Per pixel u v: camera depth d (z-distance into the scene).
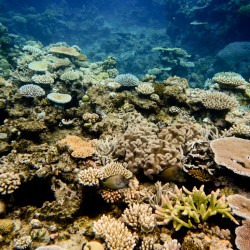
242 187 1.47
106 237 1.24
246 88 2.99
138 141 1.76
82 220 1.50
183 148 1.76
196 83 7.03
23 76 3.90
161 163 1.61
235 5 8.32
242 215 1.23
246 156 1.52
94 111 2.85
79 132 2.59
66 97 3.00
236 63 7.33
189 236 1.26
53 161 1.81
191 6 10.55
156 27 15.52
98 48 12.09
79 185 1.60
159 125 2.47
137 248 1.31
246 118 2.49
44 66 4.03
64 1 18.06
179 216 1.33
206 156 1.66
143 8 17.39
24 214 1.58
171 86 2.88
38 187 1.72
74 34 14.37
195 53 9.57
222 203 1.30
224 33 8.73
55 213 1.51
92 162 1.87
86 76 4.02
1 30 6.24
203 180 1.54
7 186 1.55
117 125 2.43
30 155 1.84
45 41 12.89
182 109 2.76
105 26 15.14
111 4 20.12
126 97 2.89
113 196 1.50
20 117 2.76
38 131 2.35
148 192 1.57
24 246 1.34
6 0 15.91
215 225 1.31
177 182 1.62
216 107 2.44
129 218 1.36
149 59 9.89
